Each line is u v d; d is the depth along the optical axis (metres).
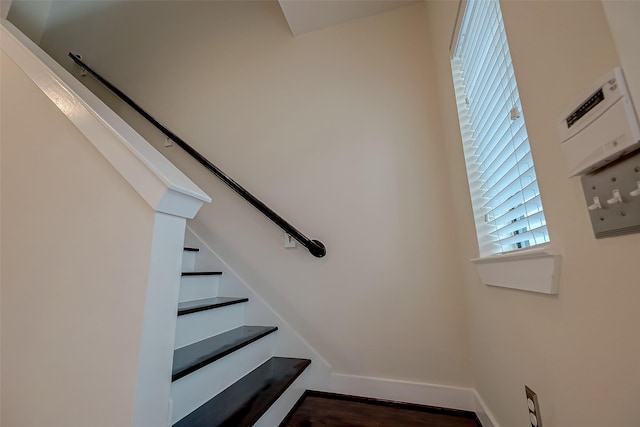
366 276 1.59
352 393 1.48
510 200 0.92
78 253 0.82
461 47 1.24
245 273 1.80
